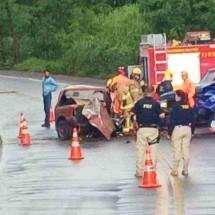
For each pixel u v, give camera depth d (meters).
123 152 39.47
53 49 133.00
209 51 57.84
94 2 128.50
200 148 39.22
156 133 31.22
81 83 95.62
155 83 56.84
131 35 104.12
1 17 139.00
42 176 32.88
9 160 39.12
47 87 54.59
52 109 60.66
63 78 106.56
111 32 106.75
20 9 137.12
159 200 25.95
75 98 48.34
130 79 47.88
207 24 95.38
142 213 23.89
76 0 131.38
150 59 57.09
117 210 24.67
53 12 133.38
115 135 47.19
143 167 31.16
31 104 72.38
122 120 46.72
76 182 30.77
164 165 34.12
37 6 136.50
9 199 27.88
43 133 51.22
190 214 23.34
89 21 122.25
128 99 46.47
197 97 46.66
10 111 67.31
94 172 33.19
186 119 30.83
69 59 113.69
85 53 108.12
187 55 57.53
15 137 49.81
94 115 46.16
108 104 47.44
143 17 103.81
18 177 33.12
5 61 139.12
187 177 30.56
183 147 30.91
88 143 44.53
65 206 25.88
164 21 97.44
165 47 57.28
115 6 130.25
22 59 137.38
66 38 124.00
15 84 97.12
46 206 26.05
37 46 134.38
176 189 27.92
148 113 31.03
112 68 101.69
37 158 39.09
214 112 46.91
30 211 25.31
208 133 45.97
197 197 26.17
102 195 27.56
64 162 36.91
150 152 30.25
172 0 96.38
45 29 133.00
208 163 34.03
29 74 116.88
